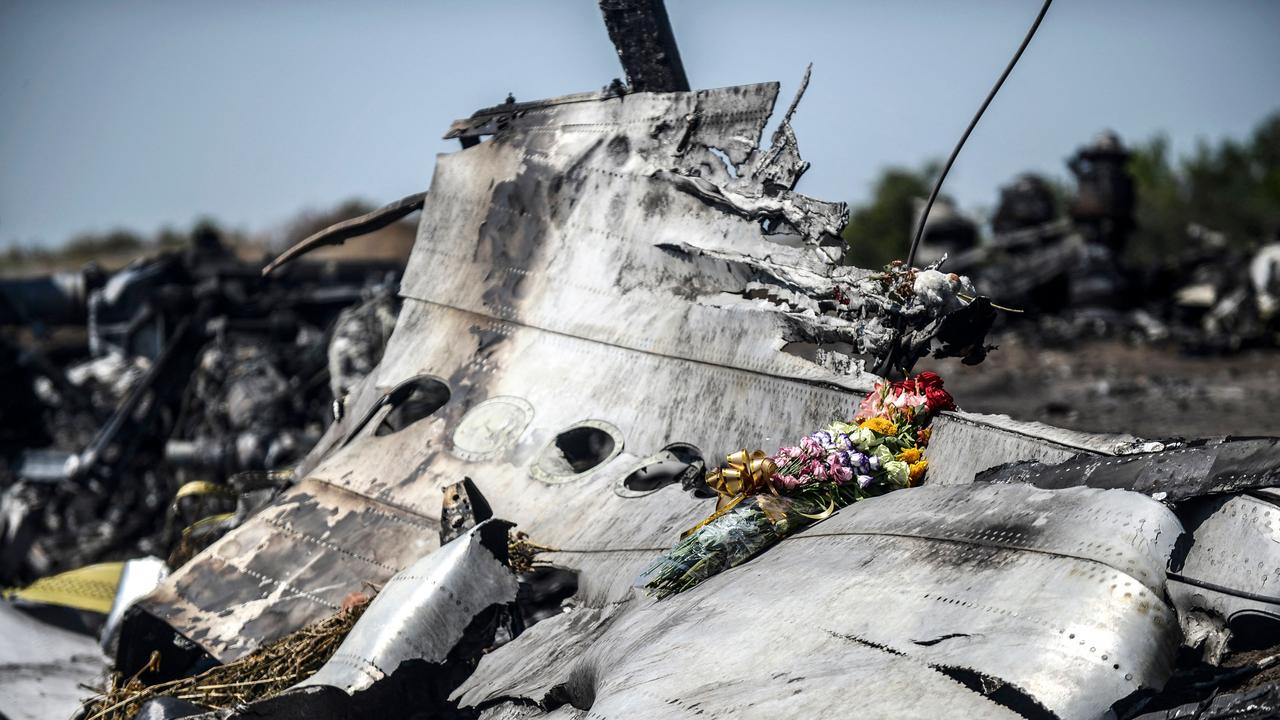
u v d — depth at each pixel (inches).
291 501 1117.1
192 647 1064.8
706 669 611.5
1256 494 612.7
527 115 1266.0
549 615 914.7
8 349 2603.3
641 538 875.4
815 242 989.8
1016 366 3376.0
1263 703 539.5
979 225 4906.5
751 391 959.0
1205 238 4655.5
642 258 1106.1
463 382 1159.6
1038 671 535.8
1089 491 633.6
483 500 995.3
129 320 2758.4
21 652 1296.8
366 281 2733.8
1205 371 3144.7
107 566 1593.3
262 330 2413.9
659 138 1136.8
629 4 1171.3
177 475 2030.0
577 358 1099.3
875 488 785.6
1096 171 3914.9
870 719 531.8
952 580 610.2
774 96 1082.7
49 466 2194.9
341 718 794.8
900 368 899.4
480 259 1232.2
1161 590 566.3
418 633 807.7
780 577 682.8
